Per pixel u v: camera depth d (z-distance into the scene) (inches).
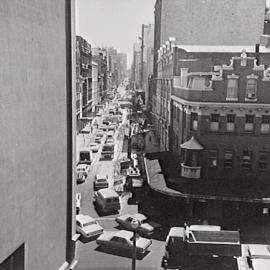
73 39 831.1
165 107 2354.8
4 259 559.2
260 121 1441.9
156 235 1242.0
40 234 695.1
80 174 1857.8
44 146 694.5
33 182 650.8
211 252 1028.5
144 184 1692.9
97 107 4783.5
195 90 1480.1
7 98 542.9
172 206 1409.9
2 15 518.0
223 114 1460.4
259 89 1430.9
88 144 2682.1
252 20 2637.8
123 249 1120.8
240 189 1378.0
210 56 1975.9
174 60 2049.7
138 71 7214.6
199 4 2677.2
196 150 1475.1
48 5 687.1
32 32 619.5
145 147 2549.2
